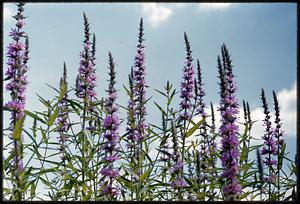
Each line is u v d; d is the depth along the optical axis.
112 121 1.74
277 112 1.86
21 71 1.73
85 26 1.95
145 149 1.87
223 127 1.59
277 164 1.80
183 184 1.73
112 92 1.75
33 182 1.70
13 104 1.69
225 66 1.79
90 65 1.92
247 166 1.77
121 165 1.71
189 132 1.82
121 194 1.75
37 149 1.73
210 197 1.70
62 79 1.89
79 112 1.86
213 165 1.85
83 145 1.82
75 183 1.77
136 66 1.98
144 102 1.92
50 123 1.73
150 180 1.76
